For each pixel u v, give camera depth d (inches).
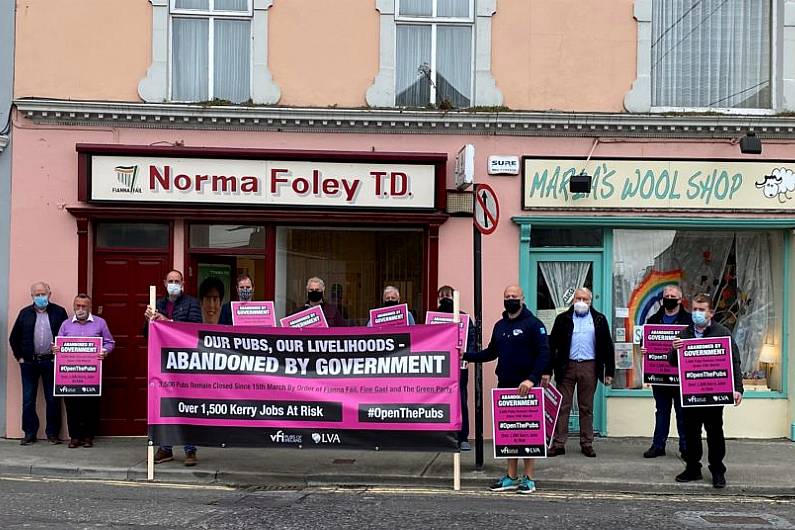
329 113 430.6
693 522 280.4
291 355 337.4
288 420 335.9
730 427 443.8
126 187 426.3
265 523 269.6
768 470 362.3
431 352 330.6
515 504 305.4
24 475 353.4
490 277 437.4
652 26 453.7
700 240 452.8
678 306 389.7
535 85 442.3
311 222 438.6
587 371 387.5
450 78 451.8
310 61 439.2
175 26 446.0
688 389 331.6
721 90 457.1
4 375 424.8
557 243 447.5
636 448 409.1
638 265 449.4
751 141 426.3
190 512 283.9
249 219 434.9
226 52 446.9
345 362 335.0
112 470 350.6
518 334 326.0
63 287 428.5
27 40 430.9
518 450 320.5
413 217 434.3
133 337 437.4
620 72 444.1
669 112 445.7
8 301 426.9
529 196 436.8
